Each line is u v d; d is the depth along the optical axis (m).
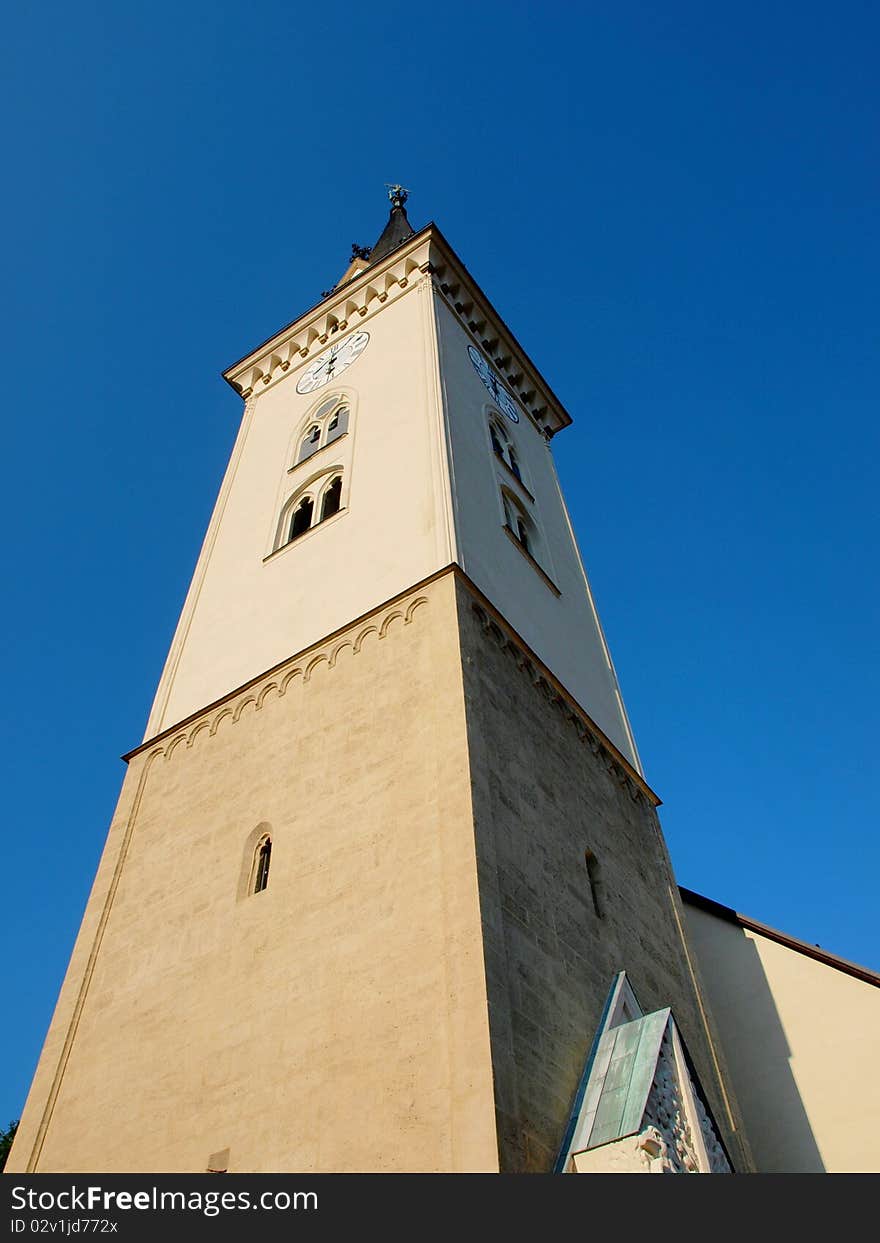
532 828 18.22
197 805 21.14
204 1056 16.16
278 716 21.47
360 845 17.23
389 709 19.34
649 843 24.05
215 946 17.81
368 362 33.31
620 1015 16.94
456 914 15.00
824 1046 22.16
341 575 24.30
